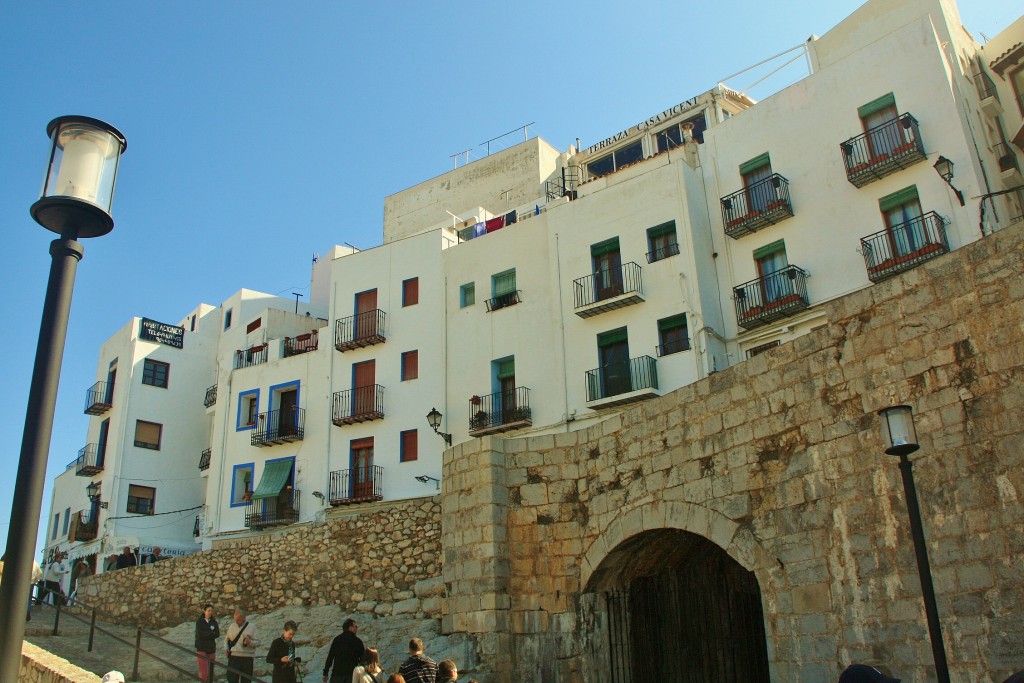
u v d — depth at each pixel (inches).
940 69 1091.3
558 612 628.4
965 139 1055.6
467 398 1403.8
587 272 1317.7
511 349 1381.6
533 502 667.4
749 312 1169.4
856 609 445.4
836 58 1376.7
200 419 1889.8
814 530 478.6
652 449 603.8
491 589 641.6
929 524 416.2
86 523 1742.1
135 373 1812.3
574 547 639.8
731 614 698.8
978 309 415.5
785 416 513.3
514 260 1433.3
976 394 407.8
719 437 553.6
